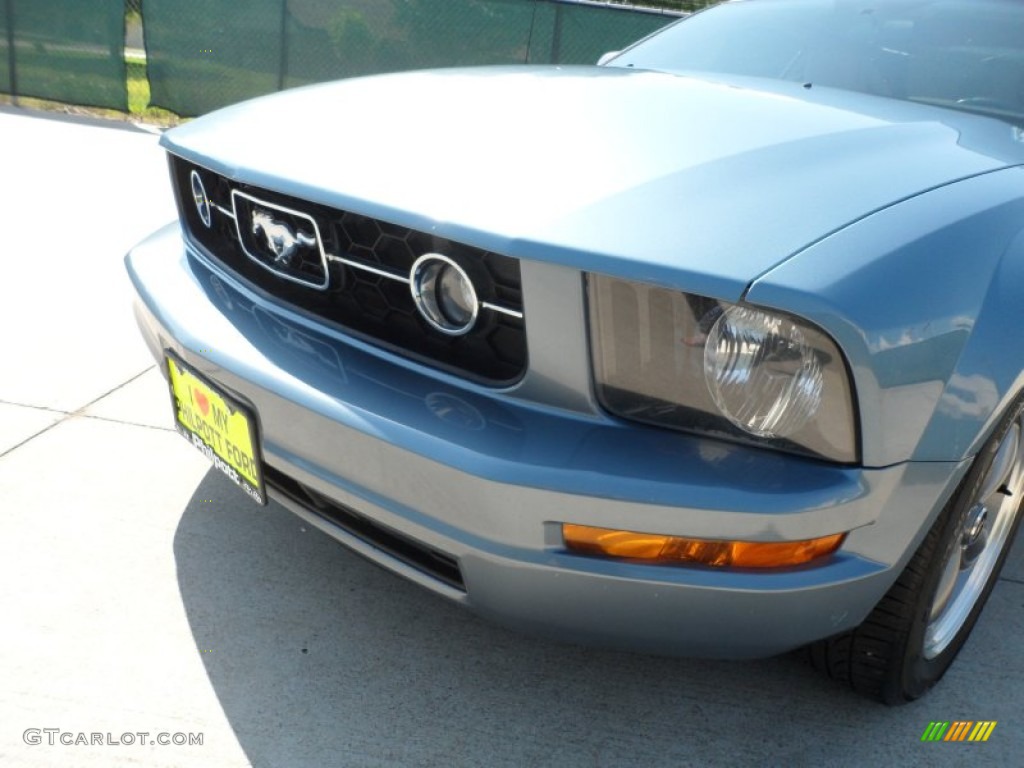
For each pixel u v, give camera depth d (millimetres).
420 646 1871
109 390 2826
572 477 1295
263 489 1679
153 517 2201
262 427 1597
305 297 1699
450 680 1789
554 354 1352
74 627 1819
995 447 1566
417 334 1531
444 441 1359
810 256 1291
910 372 1309
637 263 1270
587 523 1310
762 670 1887
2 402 2678
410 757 1602
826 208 1402
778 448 1317
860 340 1252
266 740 1605
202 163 1814
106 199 5262
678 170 1478
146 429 2609
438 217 1383
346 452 1463
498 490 1312
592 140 1588
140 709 1643
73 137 7301
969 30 2447
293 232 1671
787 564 1340
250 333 1675
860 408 1289
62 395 2766
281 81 9133
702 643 1416
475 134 1618
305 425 1508
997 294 1443
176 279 1918
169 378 1902
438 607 1986
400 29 9023
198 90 9023
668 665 1880
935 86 2320
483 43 9000
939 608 1791
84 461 2406
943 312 1353
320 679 1759
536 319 1344
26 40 8797
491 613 1452
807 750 1696
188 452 2510
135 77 9750
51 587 1924
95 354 3078
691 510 1276
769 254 1286
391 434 1397
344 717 1675
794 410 1283
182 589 1965
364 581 2049
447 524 1388
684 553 1324
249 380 1576
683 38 2781
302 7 8945
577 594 1361
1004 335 1435
